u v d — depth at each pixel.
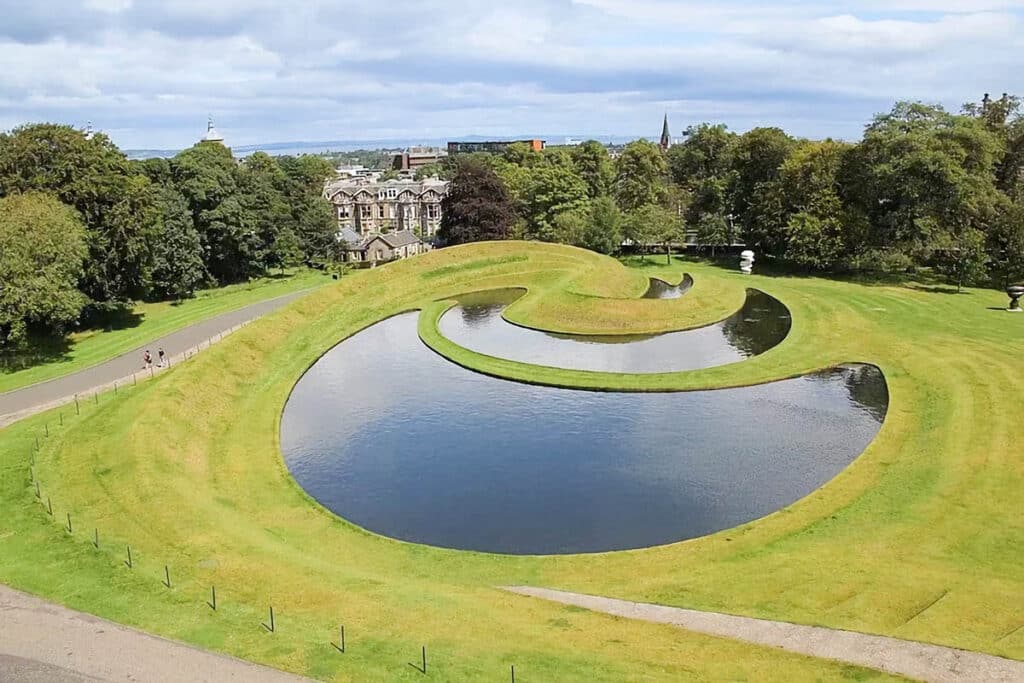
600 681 25.92
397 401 61.81
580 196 147.75
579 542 39.62
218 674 25.91
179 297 105.75
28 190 77.75
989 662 27.08
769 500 43.66
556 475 47.44
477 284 109.12
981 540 36.91
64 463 45.78
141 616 29.81
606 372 67.88
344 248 157.50
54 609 30.09
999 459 46.25
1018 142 116.44
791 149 135.25
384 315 91.94
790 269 124.56
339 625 29.61
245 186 129.62
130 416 52.44
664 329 85.38
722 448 51.09
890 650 28.06
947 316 86.19
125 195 86.50
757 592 33.28
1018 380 60.66
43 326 79.25
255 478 47.25
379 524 41.97
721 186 141.50
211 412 57.28
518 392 63.62
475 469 48.56
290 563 35.50
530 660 27.30
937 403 57.09
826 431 53.78
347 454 51.34
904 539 37.44
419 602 32.03
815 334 79.75
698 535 40.00
